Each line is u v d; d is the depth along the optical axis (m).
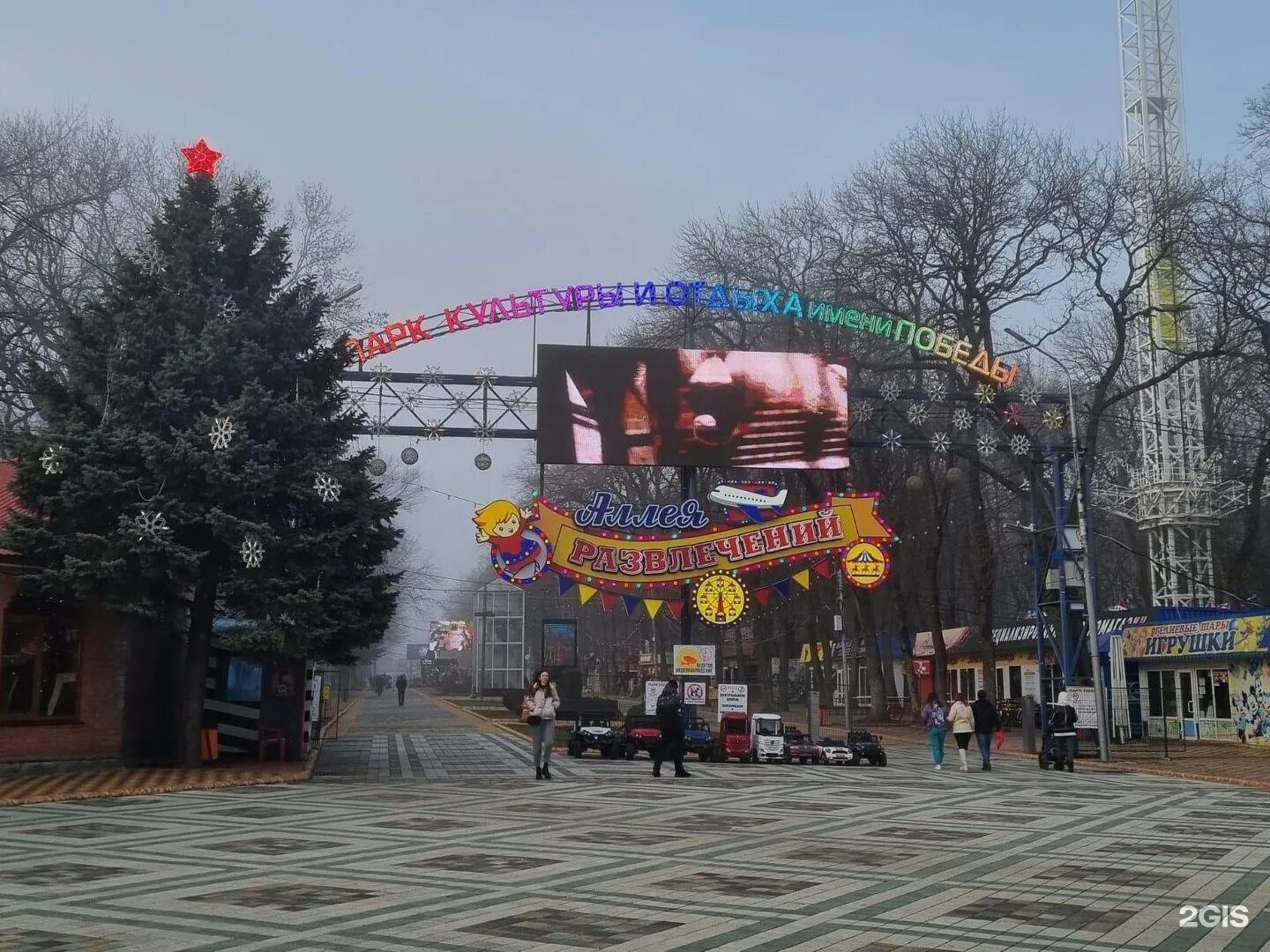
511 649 90.44
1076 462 34.97
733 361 33.88
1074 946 8.60
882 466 48.44
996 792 21.84
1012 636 50.25
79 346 23.42
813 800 19.56
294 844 13.66
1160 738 39.38
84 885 10.78
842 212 44.00
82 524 22.06
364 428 32.16
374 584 24.50
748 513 33.59
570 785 22.38
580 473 66.31
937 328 42.16
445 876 11.38
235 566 23.34
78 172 40.41
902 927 9.18
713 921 9.34
